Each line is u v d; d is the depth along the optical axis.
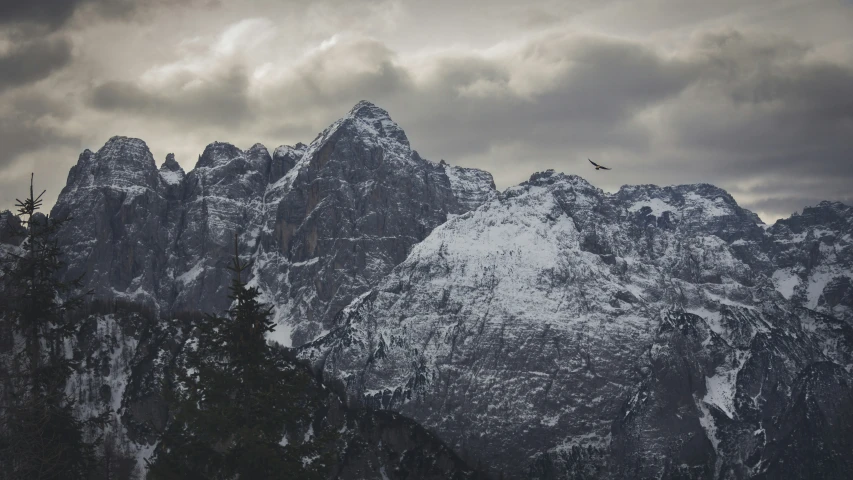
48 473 106.06
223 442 114.62
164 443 114.25
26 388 127.19
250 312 118.44
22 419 104.81
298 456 115.25
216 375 115.88
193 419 113.25
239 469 112.38
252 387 116.38
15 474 102.75
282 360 121.62
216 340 118.25
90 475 158.12
